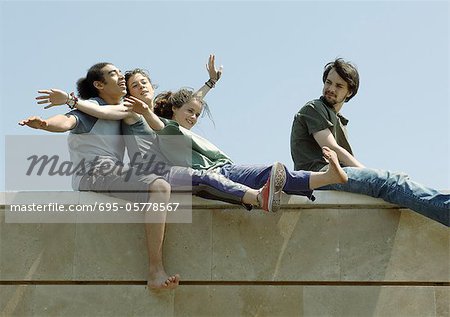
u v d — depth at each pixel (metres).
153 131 12.00
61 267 11.62
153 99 12.95
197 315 11.45
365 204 11.63
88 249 11.66
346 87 12.71
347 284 11.52
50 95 11.38
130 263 11.59
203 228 11.67
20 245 11.70
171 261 11.60
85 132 11.69
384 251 11.55
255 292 11.50
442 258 11.52
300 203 11.62
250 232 11.65
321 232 11.62
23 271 11.63
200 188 11.48
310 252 11.58
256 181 11.57
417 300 11.45
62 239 11.70
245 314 11.45
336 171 11.02
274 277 11.52
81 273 11.59
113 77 12.20
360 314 11.42
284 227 11.66
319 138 12.34
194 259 11.60
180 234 11.66
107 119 11.81
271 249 11.59
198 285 11.54
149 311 11.48
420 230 11.59
